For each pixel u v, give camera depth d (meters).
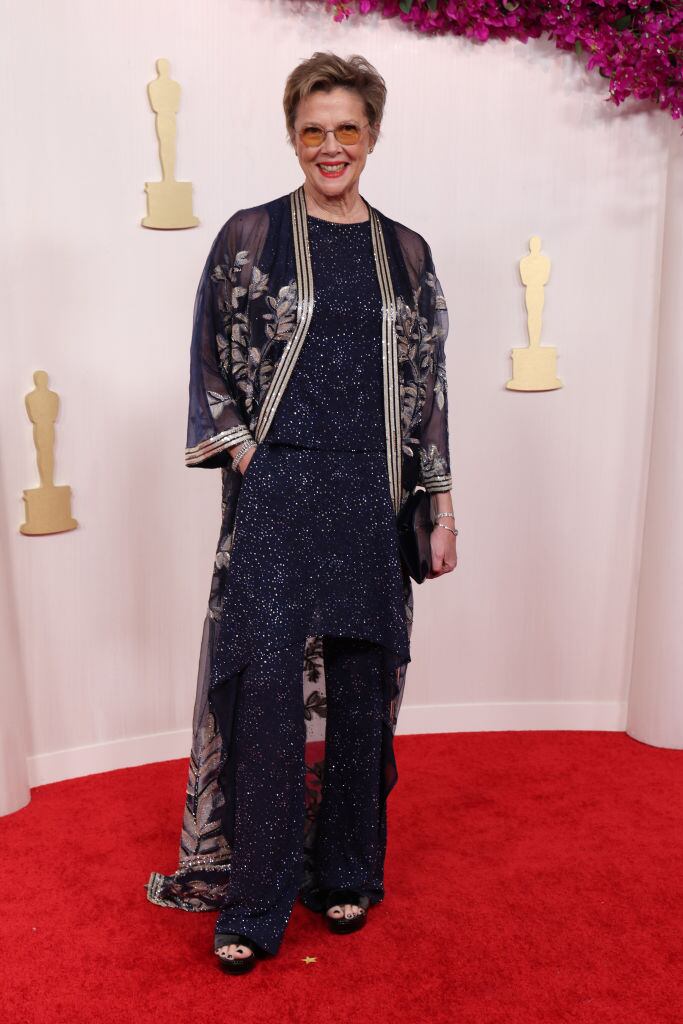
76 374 3.18
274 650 2.18
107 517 3.28
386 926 2.40
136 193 3.16
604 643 3.70
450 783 3.21
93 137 3.09
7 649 3.05
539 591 3.66
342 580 2.23
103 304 3.18
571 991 2.14
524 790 3.16
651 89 3.27
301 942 2.34
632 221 3.47
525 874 2.64
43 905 2.49
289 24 3.22
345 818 2.41
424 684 3.66
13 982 2.17
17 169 3.02
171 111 3.13
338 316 2.18
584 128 3.42
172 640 3.42
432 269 2.36
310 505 2.21
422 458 2.39
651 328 3.53
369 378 2.22
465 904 2.49
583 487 3.61
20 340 3.09
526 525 3.61
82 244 3.12
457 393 3.49
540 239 3.45
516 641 3.68
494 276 3.46
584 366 3.54
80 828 2.92
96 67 3.07
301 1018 2.05
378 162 3.34
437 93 3.34
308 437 2.20
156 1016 2.06
